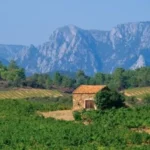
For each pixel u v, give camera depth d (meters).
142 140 93.31
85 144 89.12
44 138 93.94
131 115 121.44
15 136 96.38
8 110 140.50
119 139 93.00
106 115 122.44
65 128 103.69
